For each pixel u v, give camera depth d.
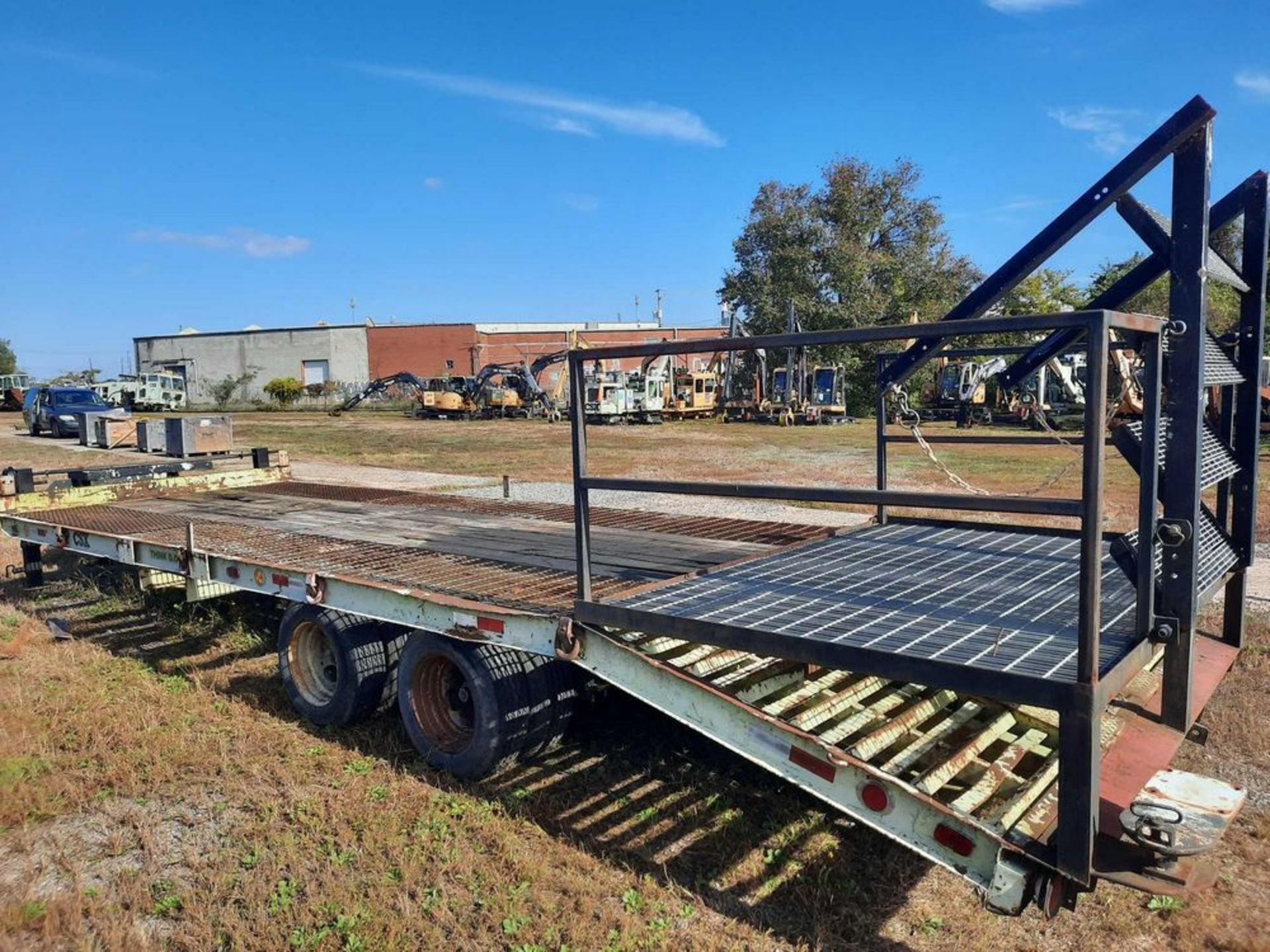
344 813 3.82
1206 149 2.70
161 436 20.66
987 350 4.66
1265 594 7.12
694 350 3.07
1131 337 2.82
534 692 4.11
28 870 3.45
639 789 4.09
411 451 23.08
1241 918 3.12
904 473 16.86
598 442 25.94
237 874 3.40
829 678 3.68
